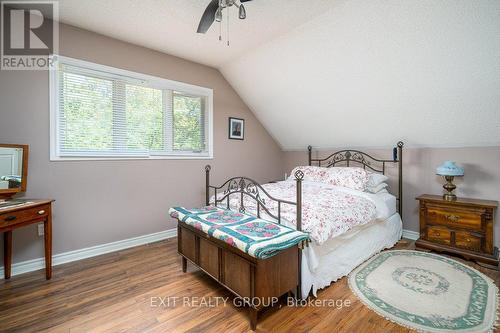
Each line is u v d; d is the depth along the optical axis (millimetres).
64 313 1636
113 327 1508
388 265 2305
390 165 3303
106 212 2654
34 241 2260
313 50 2643
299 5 2098
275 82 3320
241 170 3961
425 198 2654
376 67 2492
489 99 2221
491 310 1627
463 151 2711
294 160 4492
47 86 2291
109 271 2234
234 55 3109
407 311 1638
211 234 1745
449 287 1916
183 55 3105
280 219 1955
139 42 2748
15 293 1863
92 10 2162
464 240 2410
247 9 2139
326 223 1855
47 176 2309
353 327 1504
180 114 3240
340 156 3865
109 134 2670
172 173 3150
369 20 2137
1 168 2033
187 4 2084
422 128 2822
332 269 1991
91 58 2514
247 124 4035
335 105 3178
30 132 2215
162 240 3062
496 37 1842
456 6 1801
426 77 2338
